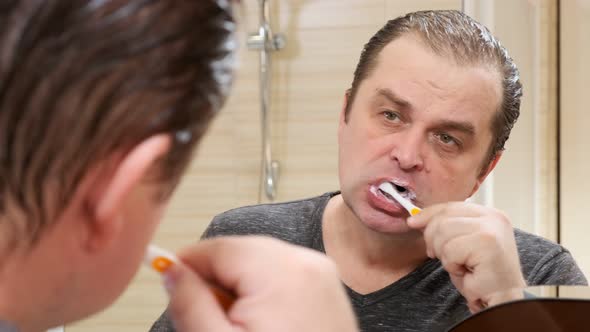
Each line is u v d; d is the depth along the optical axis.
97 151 0.23
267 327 0.30
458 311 0.80
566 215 1.49
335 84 1.69
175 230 1.72
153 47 0.23
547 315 0.39
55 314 0.26
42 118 0.22
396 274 0.86
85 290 0.26
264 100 1.66
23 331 0.26
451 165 0.77
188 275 0.31
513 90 0.80
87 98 0.22
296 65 1.70
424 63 0.75
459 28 0.77
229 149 1.71
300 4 1.69
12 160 0.22
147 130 0.24
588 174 1.48
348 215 0.87
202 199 1.72
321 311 0.30
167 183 0.26
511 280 0.66
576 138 1.49
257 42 1.64
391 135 0.76
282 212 0.97
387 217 0.77
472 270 0.68
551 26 1.51
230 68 0.27
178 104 0.25
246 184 1.71
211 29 0.25
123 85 0.23
